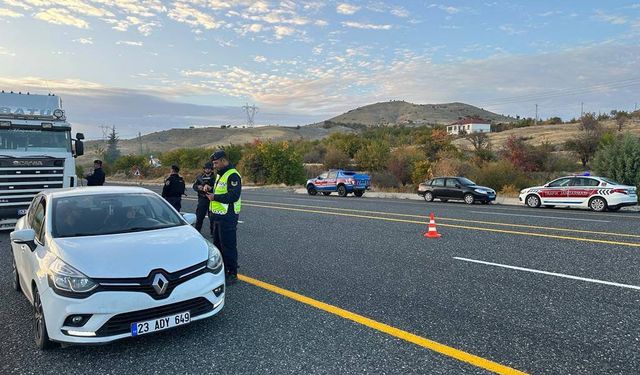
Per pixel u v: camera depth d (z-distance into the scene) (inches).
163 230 206.4
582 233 434.9
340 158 1892.2
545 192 781.9
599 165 920.9
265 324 194.4
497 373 147.1
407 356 160.9
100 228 202.8
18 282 247.0
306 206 756.0
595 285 248.2
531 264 301.3
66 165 456.8
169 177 456.1
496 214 630.5
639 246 361.7
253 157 1766.7
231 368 153.6
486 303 219.6
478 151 1611.7
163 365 157.1
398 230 462.3
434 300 225.5
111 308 157.3
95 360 161.9
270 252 350.9
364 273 281.4
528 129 3762.3
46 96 482.9
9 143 443.5
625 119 3009.4
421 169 1237.1
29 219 239.1
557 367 150.5
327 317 202.4
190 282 173.8
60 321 158.4
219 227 263.9
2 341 180.7
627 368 149.3
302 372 150.0
